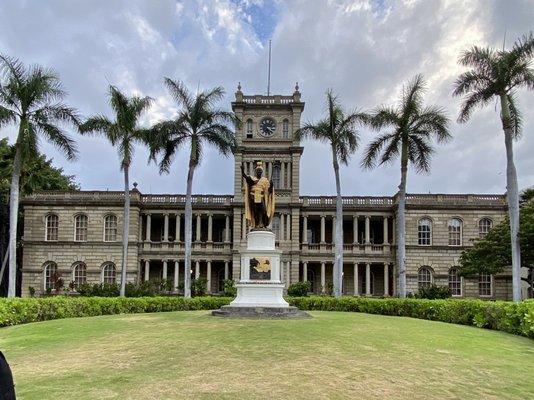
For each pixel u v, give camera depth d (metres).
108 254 62.12
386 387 12.08
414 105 40.88
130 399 10.87
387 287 62.62
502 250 48.06
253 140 63.75
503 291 60.50
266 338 17.62
